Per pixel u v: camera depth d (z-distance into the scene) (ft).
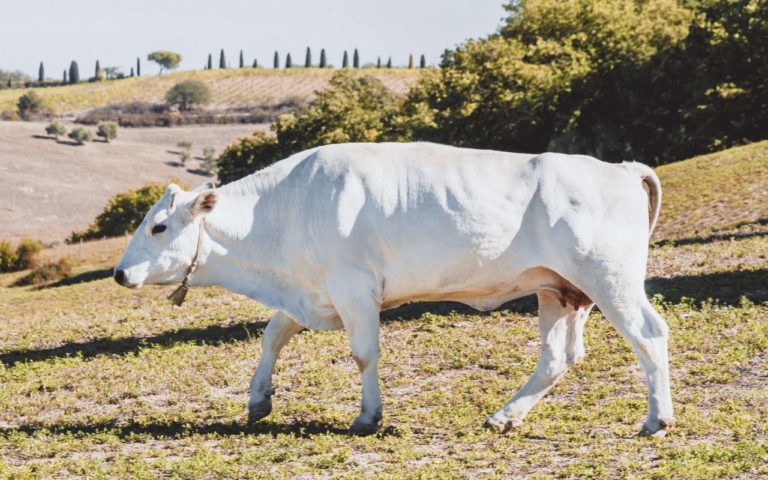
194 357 48.11
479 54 187.73
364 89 244.22
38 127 497.05
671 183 105.29
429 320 50.93
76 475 28.27
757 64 165.89
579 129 185.16
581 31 192.54
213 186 32.71
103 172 410.72
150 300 74.02
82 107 643.86
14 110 593.83
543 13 197.06
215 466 27.96
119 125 562.25
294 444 30.50
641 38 179.32
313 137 226.38
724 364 38.17
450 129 185.47
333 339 48.14
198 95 635.25
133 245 32.04
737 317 45.24
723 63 167.63
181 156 456.86
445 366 42.42
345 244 30.76
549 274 30.55
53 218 326.03
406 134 187.93
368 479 26.04
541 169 30.30
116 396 41.19
